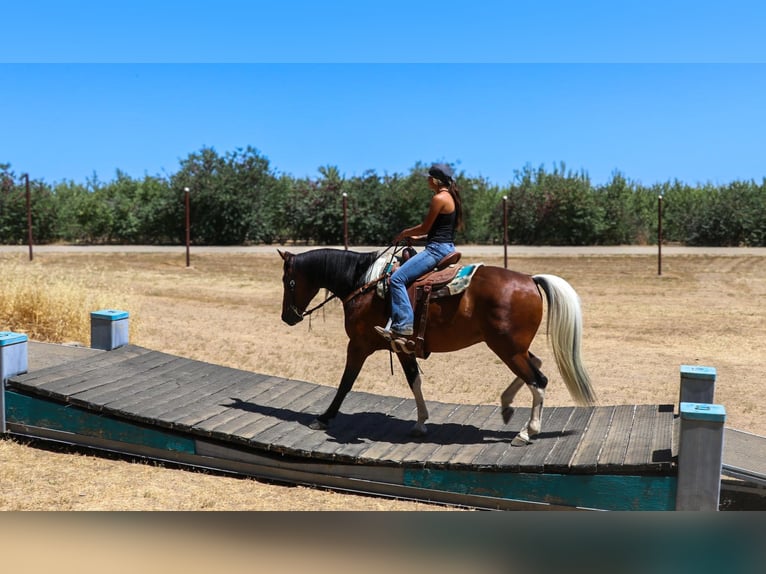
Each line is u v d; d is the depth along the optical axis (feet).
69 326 37.17
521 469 17.79
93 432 21.99
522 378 19.52
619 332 46.96
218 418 21.65
